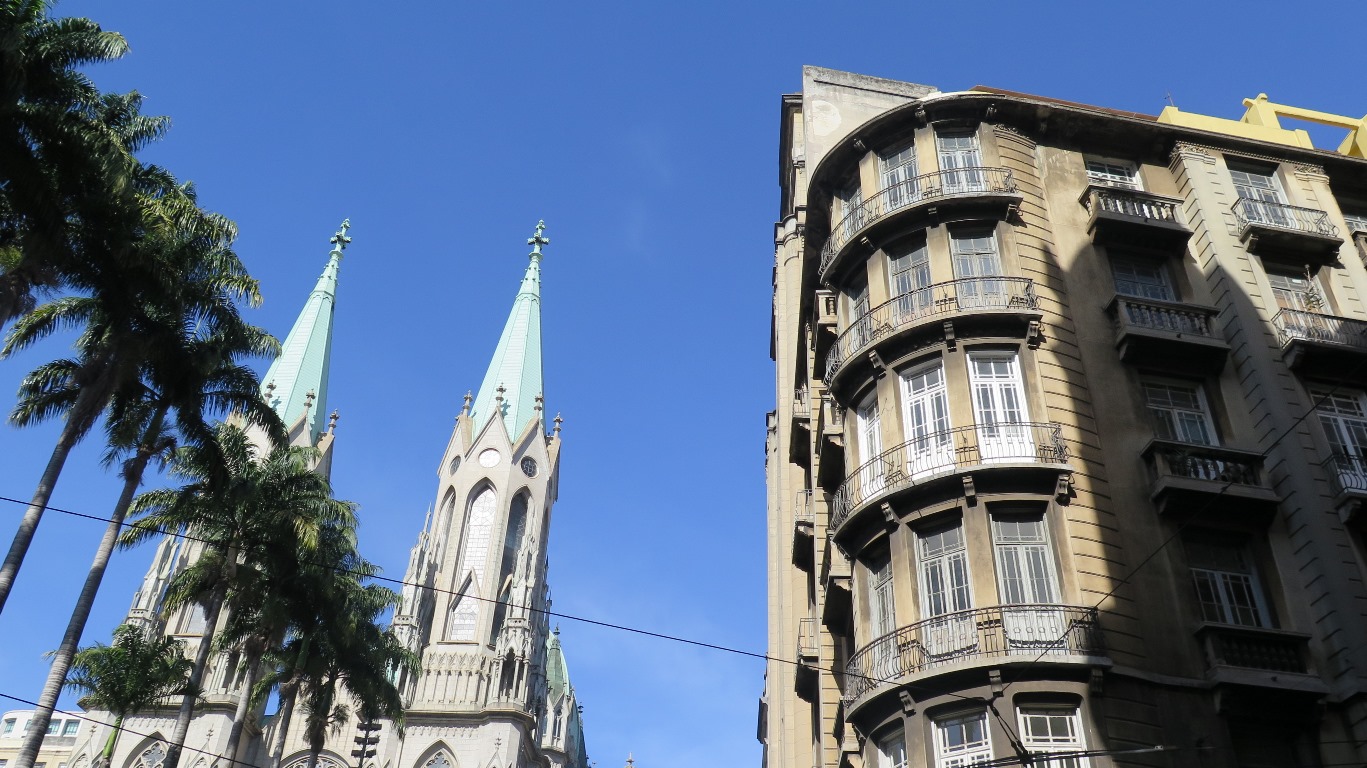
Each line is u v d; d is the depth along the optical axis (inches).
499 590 3622.0
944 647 861.2
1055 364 991.6
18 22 1067.9
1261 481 949.2
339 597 1652.3
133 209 1153.4
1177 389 1026.1
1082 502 908.6
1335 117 1347.2
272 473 1614.2
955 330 1003.3
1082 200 1135.6
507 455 3919.8
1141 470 949.8
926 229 1091.9
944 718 838.5
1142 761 784.9
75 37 1096.8
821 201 1264.8
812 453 1321.4
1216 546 932.0
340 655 1743.4
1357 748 818.2
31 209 1050.7
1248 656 852.6
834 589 1049.5
